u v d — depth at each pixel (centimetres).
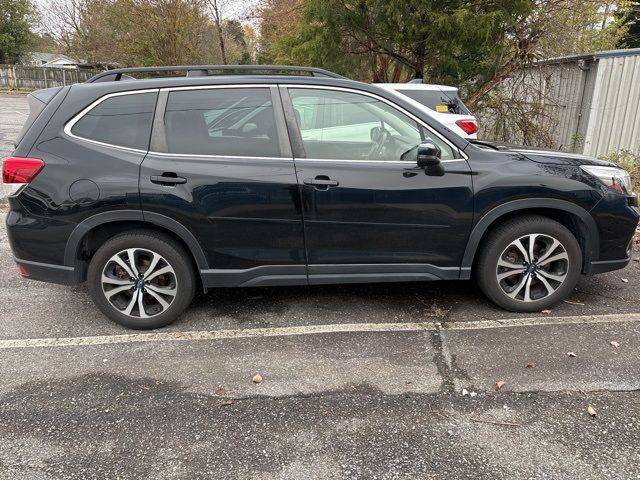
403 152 360
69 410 276
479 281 384
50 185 337
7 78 3444
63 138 343
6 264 495
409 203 352
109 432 259
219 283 361
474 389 293
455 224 359
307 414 273
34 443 251
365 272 366
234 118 351
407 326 369
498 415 270
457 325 370
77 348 342
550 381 300
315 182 344
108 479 228
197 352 337
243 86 354
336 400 284
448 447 247
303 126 356
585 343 342
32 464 237
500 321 375
